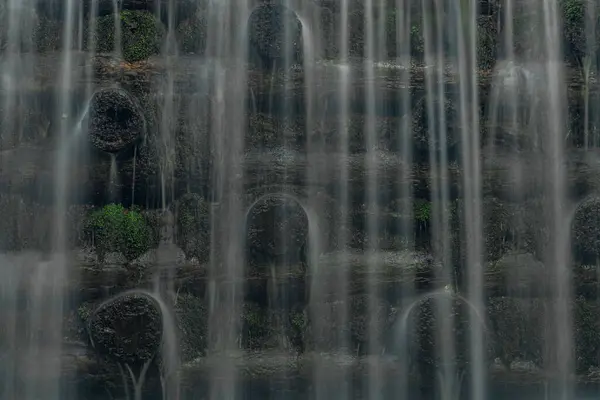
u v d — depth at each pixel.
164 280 12.81
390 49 14.12
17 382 12.48
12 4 13.58
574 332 13.01
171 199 13.16
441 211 13.31
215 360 12.55
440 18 14.13
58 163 13.07
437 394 12.47
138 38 13.70
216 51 13.67
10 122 13.19
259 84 13.48
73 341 12.60
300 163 13.37
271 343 12.77
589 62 13.88
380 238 13.28
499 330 12.91
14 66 13.38
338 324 12.84
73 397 12.48
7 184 12.97
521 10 14.28
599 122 13.78
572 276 13.17
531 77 13.87
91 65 13.42
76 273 12.71
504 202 13.47
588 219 13.15
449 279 13.05
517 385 12.62
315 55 13.89
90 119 12.94
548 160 13.62
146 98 13.32
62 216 12.98
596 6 13.95
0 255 12.78
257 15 13.53
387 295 12.99
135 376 12.29
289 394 12.59
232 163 13.28
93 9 13.83
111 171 13.09
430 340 12.34
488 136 13.66
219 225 13.05
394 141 13.63
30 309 12.67
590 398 12.93
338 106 13.64
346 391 12.59
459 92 13.70
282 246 12.66
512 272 13.12
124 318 12.12
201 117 13.36
